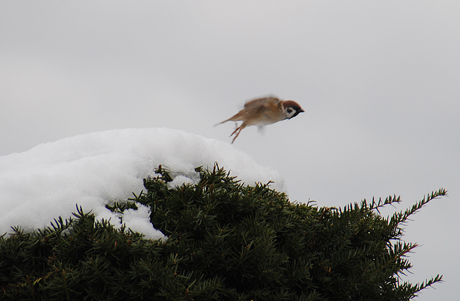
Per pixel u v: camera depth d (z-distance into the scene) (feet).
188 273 16.65
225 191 19.30
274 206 20.01
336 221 19.33
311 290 18.93
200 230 18.47
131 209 19.10
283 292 17.60
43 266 17.11
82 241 16.65
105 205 19.40
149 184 20.62
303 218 20.30
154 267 15.70
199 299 15.89
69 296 15.55
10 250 16.76
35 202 18.49
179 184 21.03
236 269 17.20
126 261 16.65
